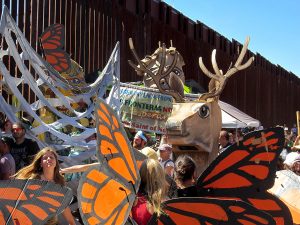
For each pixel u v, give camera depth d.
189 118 6.17
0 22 5.46
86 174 2.49
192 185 4.04
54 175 4.10
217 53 20.50
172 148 6.41
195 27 18.70
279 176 5.21
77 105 7.06
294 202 4.89
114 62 7.67
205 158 6.34
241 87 22.05
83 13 12.00
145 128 8.80
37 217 2.59
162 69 7.14
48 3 10.68
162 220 3.19
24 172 4.10
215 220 3.19
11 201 2.57
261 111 25.16
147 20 15.05
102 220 2.51
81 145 5.93
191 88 12.98
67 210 3.87
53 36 7.76
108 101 7.35
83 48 12.02
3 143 4.98
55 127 5.78
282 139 3.48
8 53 5.55
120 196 2.72
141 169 3.35
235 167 3.59
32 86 5.61
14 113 5.43
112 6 13.36
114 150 2.74
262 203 3.55
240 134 12.45
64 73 7.64
